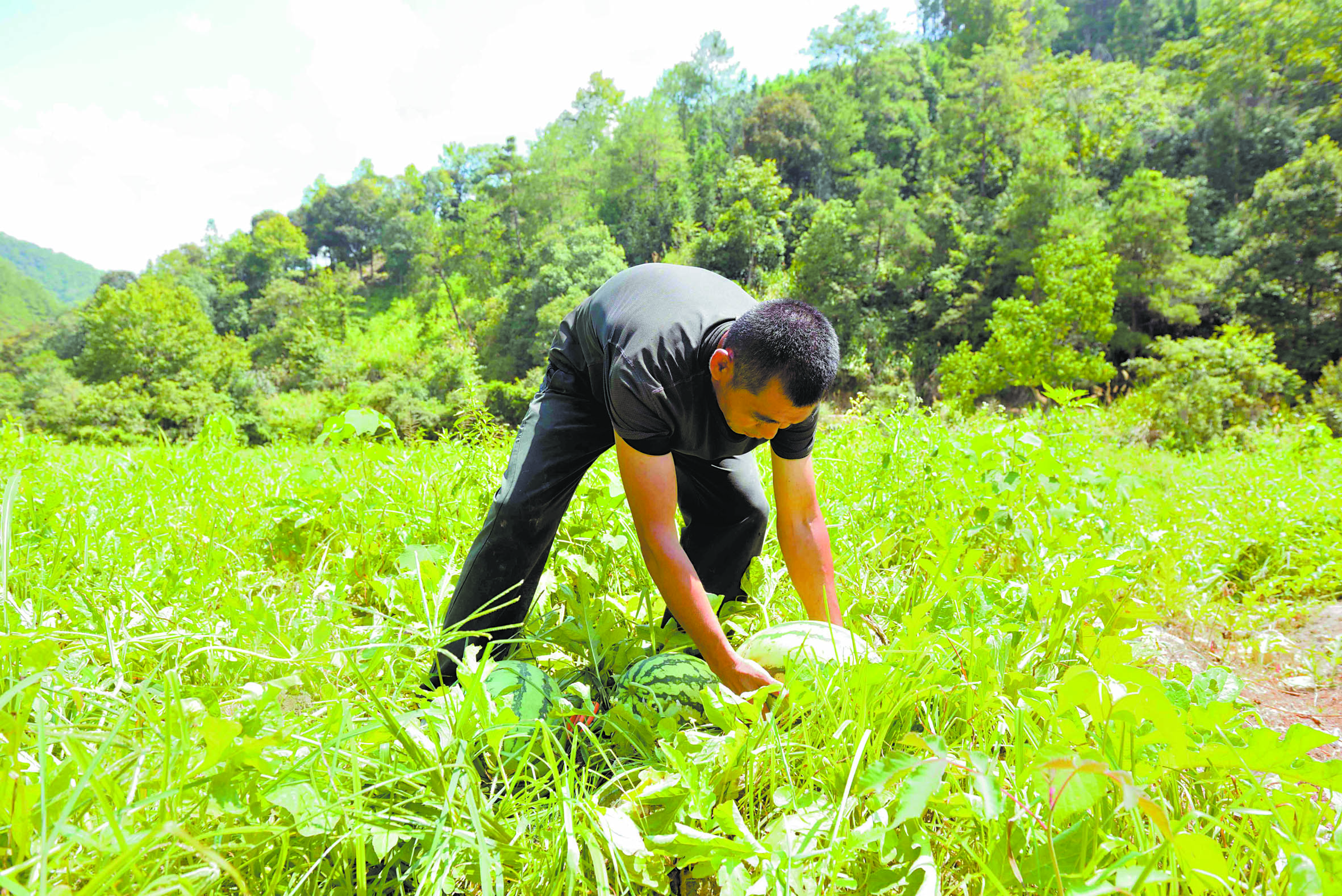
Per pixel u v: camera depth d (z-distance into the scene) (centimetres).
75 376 7112
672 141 8756
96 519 299
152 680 169
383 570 301
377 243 12106
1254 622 325
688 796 145
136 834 102
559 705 179
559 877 133
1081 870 120
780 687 174
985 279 5416
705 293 209
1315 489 505
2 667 142
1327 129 5378
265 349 8288
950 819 151
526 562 219
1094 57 10006
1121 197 4484
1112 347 4494
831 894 129
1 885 89
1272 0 5659
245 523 329
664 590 191
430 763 143
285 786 124
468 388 468
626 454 198
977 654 172
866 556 307
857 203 5894
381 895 138
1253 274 4172
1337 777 114
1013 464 327
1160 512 402
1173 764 122
